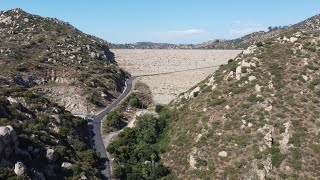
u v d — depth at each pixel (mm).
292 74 100750
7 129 65750
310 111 88562
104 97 150750
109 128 115500
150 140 100062
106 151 97000
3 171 59531
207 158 83562
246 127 87750
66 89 149500
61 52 194125
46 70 160125
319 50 109562
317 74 100312
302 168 76438
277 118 87500
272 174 76188
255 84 99062
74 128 100312
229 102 97438
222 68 118875
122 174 83875
